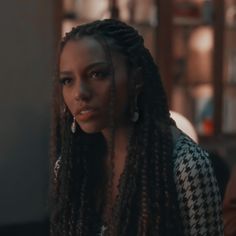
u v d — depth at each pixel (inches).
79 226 76.7
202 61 293.4
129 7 276.2
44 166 264.4
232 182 107.2
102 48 69.1
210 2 291.9
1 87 257.0
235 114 301.9
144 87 72.2
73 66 69.2
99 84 69.1
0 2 254.2
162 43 282.7
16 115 259.6
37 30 259.9
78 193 77.7
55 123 79.1
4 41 256.1
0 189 259.4
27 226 262.5
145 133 72.2
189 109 292.5
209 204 70.4
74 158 77.9
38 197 263.6
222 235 72.9
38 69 261.0
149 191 71.2
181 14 285.9
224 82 298.8
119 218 72.5
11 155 260.1
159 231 70.4
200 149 72.5
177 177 70.6
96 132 72.9
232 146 300.4
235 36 299.6
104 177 77.0
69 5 265.7
